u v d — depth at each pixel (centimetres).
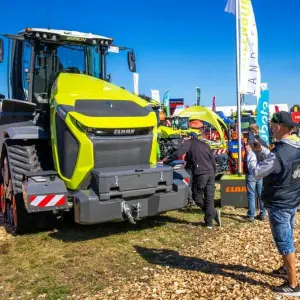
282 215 362
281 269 406
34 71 659
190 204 753
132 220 520
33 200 504
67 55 698
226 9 841
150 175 536
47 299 375
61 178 543
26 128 610
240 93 826
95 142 525
